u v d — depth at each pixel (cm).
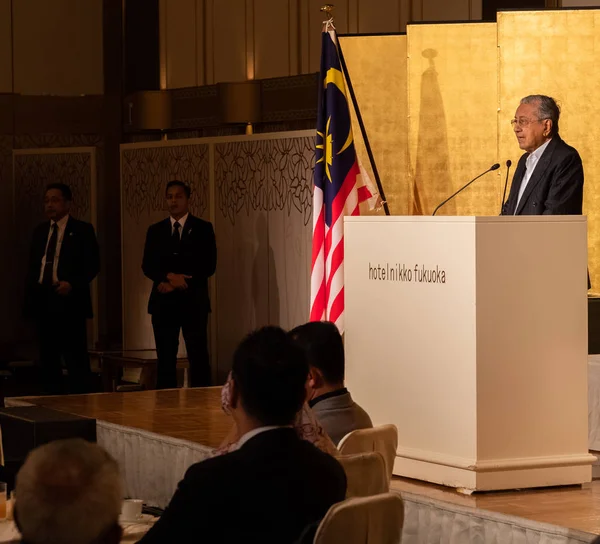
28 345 1423
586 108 945
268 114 1235
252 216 1209
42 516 230
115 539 238
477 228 478
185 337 1125
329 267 754
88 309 1213
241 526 288
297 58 1289
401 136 1012
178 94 1317
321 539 279
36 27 1419
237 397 312
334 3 1261
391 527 299
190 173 1269
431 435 502
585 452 503
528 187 688
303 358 310
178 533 286
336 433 429
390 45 1010
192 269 1123
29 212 1383
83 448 240
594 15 943
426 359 504
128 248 1327
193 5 1353
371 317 532
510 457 488
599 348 769
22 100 1403
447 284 492
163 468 636
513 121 692
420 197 982
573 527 420
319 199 775
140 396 841
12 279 1407
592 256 934
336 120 779
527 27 948
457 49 976
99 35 1428
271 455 296
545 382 493
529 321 490
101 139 1410
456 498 473
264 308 1204
